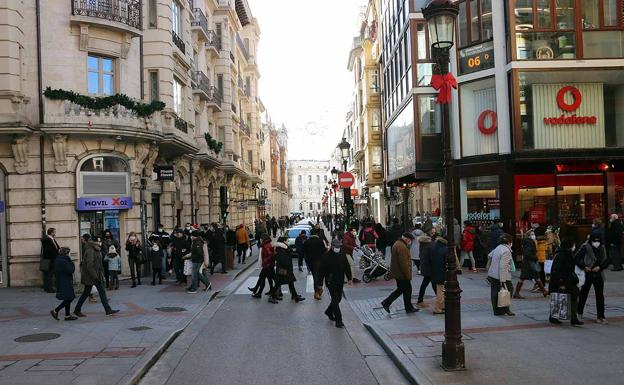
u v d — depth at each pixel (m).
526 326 10.62
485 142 21.92
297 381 7.82
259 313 13.77
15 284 18.88
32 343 10.06
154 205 25.06
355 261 27.05
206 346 10.21
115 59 21.31
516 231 20.80
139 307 14.42
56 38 19.77
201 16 32.62
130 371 8.10
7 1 18.33
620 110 21.19
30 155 19.16
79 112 19.44
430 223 22.66
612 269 18.77
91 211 20.16
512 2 20.78
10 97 18.28
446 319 7.95
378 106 48.56
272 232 48.28
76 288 17.92
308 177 143.12
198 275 17.38
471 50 22.16
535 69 20.56
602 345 9.02
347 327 11.86
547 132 20.83
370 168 48.53
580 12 20.75
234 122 43.72
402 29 26.84
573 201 21.03
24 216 19.11
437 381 7.28
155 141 22.02
